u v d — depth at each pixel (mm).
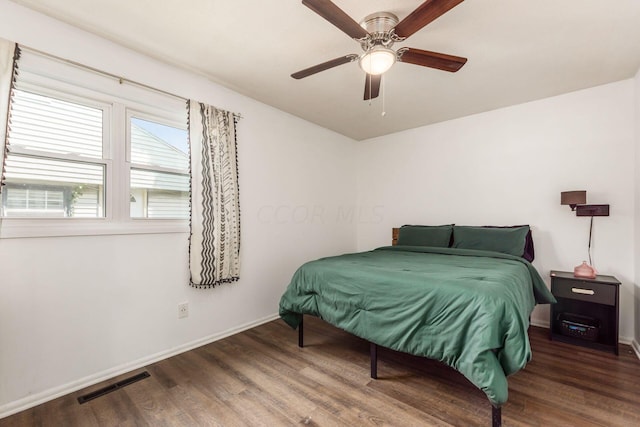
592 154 2664
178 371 1998
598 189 2637
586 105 2689
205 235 2363
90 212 1907
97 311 1886
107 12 1681
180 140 2383
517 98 2896
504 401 1279
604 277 2451
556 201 2836
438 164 3619
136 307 2062
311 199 3617
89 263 1858
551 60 2189
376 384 1815
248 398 1689
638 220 2355
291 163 3344
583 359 2141
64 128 1804
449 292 1527
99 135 1942
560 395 1689
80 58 1828
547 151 2885
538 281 2420
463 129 3416
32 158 1694
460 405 1602
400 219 3977
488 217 3236
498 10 1640
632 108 2488
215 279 2438
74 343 1791
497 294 1432
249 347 2375
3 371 1557
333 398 1679
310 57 2172
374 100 2947
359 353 2254
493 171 3205
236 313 2709
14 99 1629
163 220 2238
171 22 1771
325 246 3822
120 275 1991
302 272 2301
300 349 2332
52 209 1762
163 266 2211
